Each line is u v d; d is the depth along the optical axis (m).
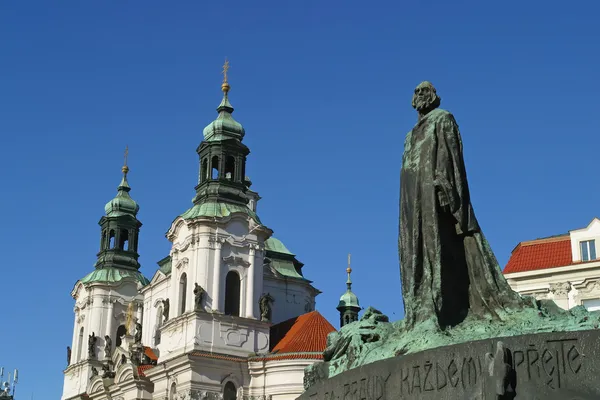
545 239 53.59
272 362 81.12
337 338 15.80
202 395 79.44
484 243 14.54
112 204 111.12
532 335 12.05
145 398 87.81
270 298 88.12
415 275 14.50
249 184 114.00
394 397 12.99
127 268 107.81
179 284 86.19
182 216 87.50
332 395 14.23
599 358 11.60
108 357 100.81
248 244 86.94
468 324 13.91
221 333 82.56
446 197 14.48
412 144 15.21
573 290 49.50
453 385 12.30
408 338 13.87
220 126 92.81
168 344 85.06
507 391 11.72
